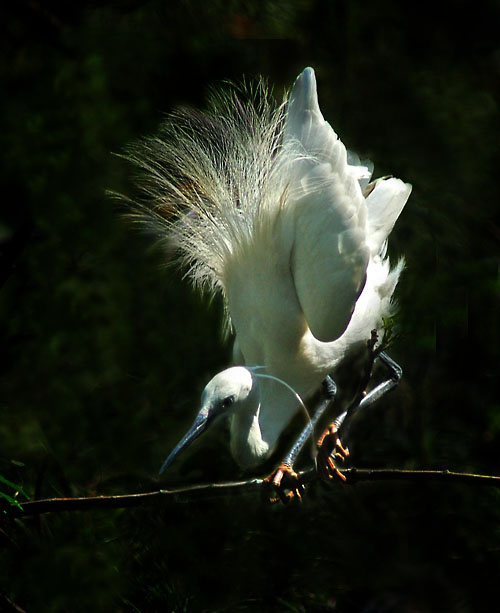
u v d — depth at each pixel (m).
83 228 13.18
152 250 12.98
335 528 10.60
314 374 9.99
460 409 11.90
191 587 9.87
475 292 12.26
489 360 12.12
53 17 14.30
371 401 10.37
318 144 8.94
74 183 13.44
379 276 10.22
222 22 14.30
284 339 9.54
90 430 11.52
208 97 13.38
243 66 14.10
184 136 11.06
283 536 10.34
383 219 9.99
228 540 10.22
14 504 8.14
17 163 13.57
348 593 10.45
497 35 14.84
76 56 14.34
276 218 9.30
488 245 12.90
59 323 12.44
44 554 9.79
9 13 14.20
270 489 8.62
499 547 10.48
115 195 13.06
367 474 7.95
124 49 14.35
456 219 12.85
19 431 11.09
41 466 10.63
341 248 8.80
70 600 9.61
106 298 12.73
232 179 9.82
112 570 9.80
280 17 14.15
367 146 13.47
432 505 10.83
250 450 9.23
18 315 12.42
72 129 13.81
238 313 9.92
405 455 11.27
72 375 12.03
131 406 11.73
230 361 12.41
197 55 14.17
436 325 12.01
